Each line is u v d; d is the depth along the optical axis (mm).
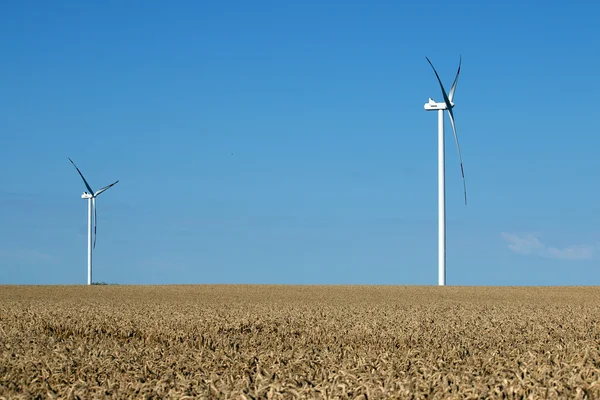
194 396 12555
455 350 20000
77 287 81000
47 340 22531
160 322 30859
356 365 16016
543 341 24141
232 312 37281
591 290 73000
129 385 13398
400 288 76812
